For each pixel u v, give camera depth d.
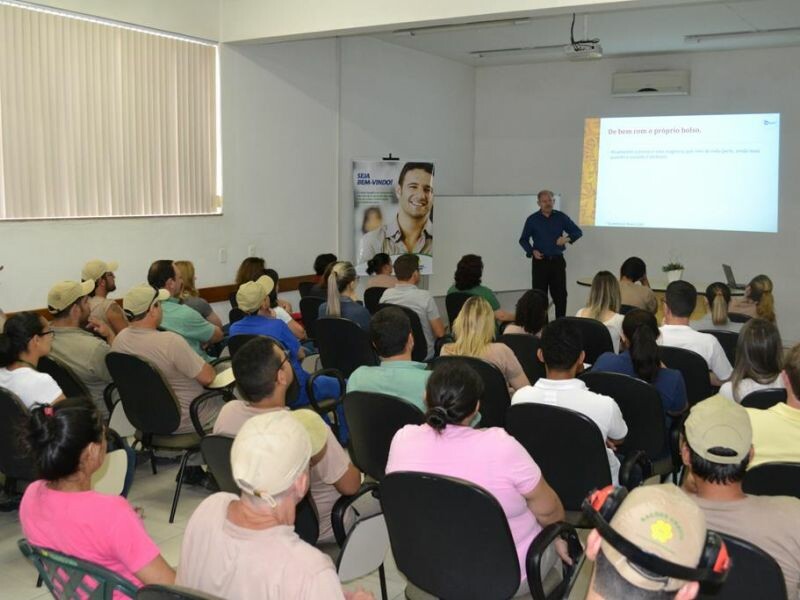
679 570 0.98
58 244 5.73
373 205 8.71
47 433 1.81
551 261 8.77
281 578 1.47
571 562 2.25
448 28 8.00
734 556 1.65
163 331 3.72
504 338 4.27
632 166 9.40
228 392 3.70
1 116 5.31
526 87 10.35
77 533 1.78
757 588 1.65
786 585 1.72
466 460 2.11
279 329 4.19
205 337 4.57
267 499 1.52
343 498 2.46
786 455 2.33
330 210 8.45
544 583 2.23
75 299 3.94
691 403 3.94
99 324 4.56
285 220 7.88
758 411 2.40
